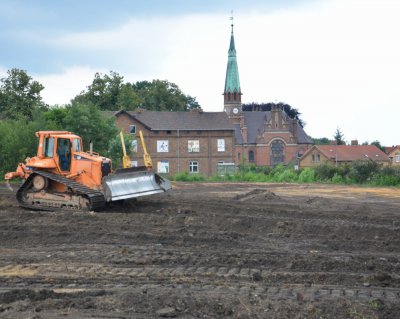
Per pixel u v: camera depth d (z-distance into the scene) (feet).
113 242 47.75
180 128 243.19
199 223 57.52
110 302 29.04
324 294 31.40
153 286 32.96
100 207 64.80
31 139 139.13
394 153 327.26
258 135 315.58
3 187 108.27
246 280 34.83
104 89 273.33
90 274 36.22
